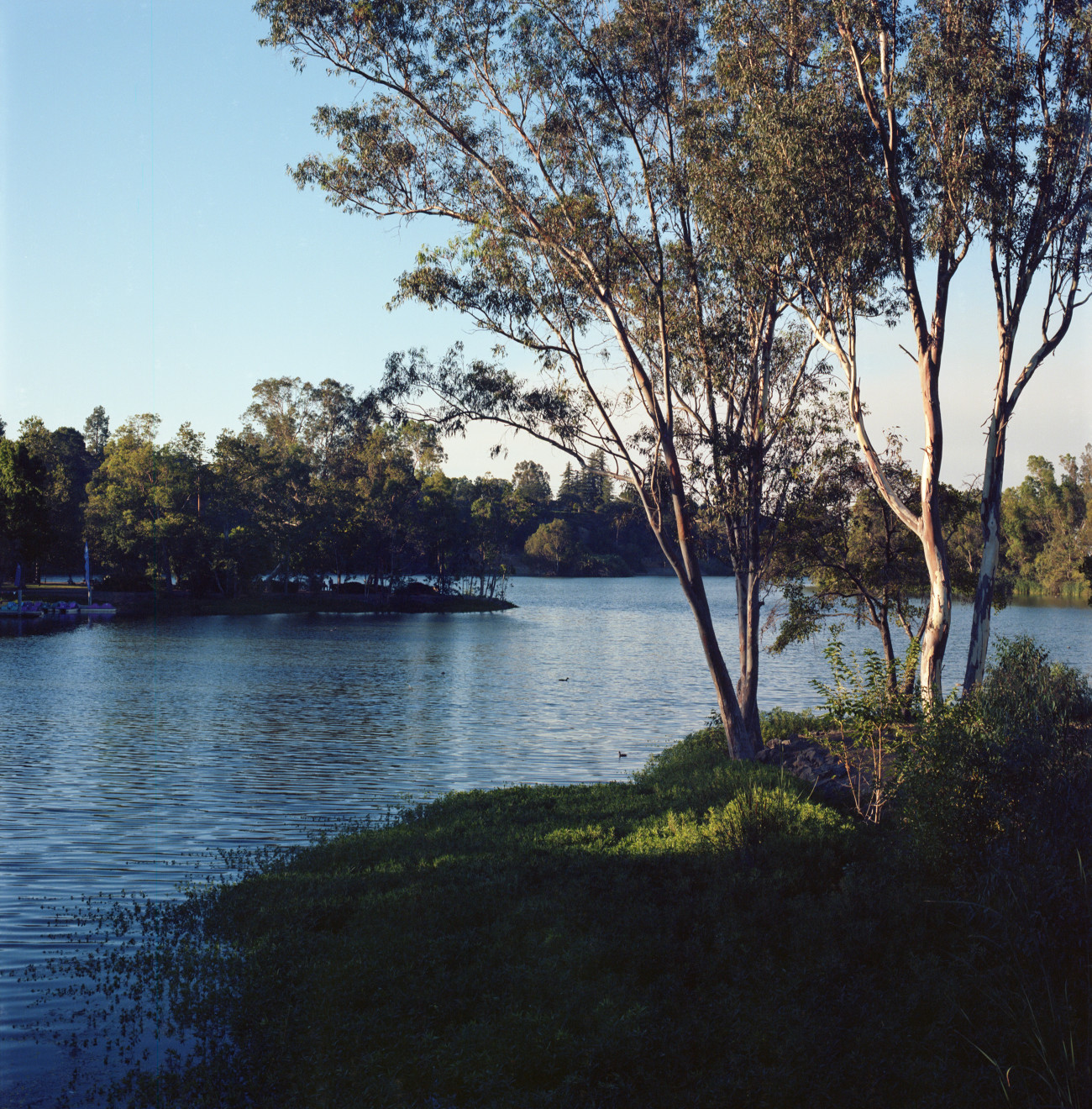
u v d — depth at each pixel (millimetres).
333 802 19453
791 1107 6145
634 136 19562
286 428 112750
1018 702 12711
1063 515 120938
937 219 20328
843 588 26859
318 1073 6699
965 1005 7312
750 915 9578
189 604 92062
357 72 19688
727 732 20172
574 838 13797
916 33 19594
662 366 21891
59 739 27719
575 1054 6758
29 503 83562
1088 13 19656
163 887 13000
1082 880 8219
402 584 110000
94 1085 6859
